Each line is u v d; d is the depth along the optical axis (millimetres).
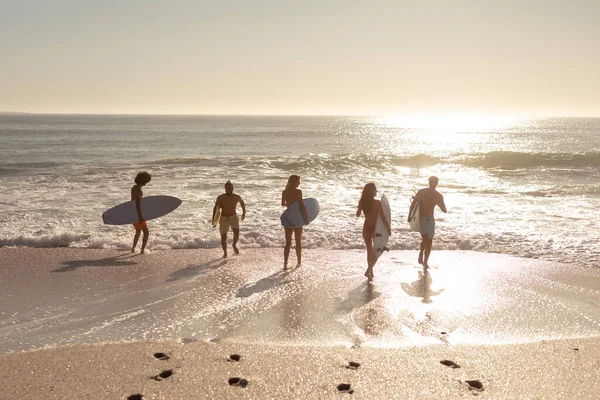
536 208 15492
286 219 8883
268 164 27062
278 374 4738
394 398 4273
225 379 4621
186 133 88562
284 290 7613
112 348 5363
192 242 10758
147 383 4516
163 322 6215
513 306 6949
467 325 6211
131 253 9977
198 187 19484
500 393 4398
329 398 4262
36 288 7586
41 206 15094
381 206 8188
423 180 22922
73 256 9648
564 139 84375
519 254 10016
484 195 18469
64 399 4195
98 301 7008
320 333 5891
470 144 67125
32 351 5266
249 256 9828
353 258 9719
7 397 4227
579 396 4363
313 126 165250
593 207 15695
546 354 5312
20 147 47969
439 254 10070
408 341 5668
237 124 174625
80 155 39594
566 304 7047
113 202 15852
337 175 24375
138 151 44969
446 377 4715
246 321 6281
